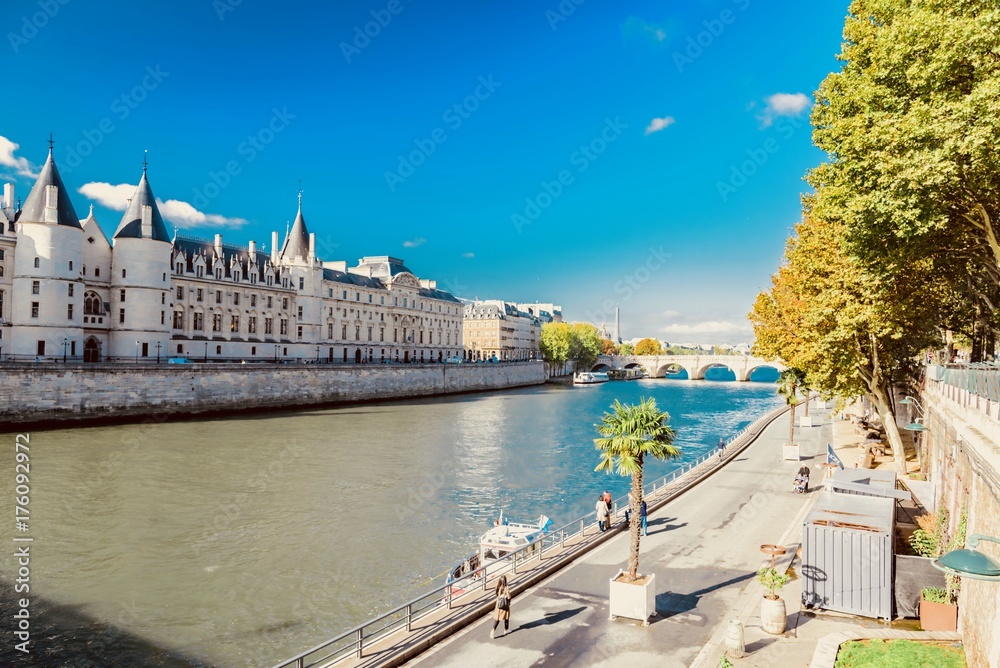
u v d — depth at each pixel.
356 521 34.78
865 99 20.50
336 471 47.25
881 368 35.41
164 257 87.50
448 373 128.88
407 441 63.22
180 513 35.03
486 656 16.17
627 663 15.70
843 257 29.23
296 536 31.89
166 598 24.34
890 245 20.77
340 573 27.22
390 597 24.92
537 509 38.94
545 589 20.88
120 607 23.45
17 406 61.94
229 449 54.72
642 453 19.45
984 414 14.96
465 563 25.83
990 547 13.26
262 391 87.88
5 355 73.31
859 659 14.66
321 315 121.81
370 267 150.50
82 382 67.06
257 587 25.56
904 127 17.59
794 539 26.00
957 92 17.62
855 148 20.55
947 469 20.75
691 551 24.56
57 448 52.53
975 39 16.16
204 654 20.33
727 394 146.12
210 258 104.50
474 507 38.91
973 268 24.59
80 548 29.19
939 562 10.88
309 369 95.81
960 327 29.78
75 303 77.12
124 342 84.19
